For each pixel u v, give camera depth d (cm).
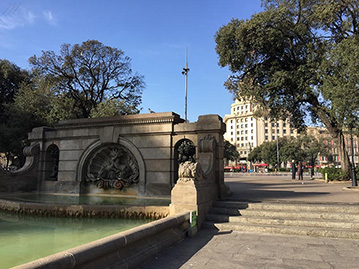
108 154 1352
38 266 276
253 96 2278
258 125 11844
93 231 721
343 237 636
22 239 642
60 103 2869
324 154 7250
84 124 1352
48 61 2916
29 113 2577
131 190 1245
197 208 735
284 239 629
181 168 791
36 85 3025
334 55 1595
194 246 580
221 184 996
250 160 9050
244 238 643
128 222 823
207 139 1023
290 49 2048
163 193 1160
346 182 1886
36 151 1480
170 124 1184
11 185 1349
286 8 1858
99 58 3139
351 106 1452
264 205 827
